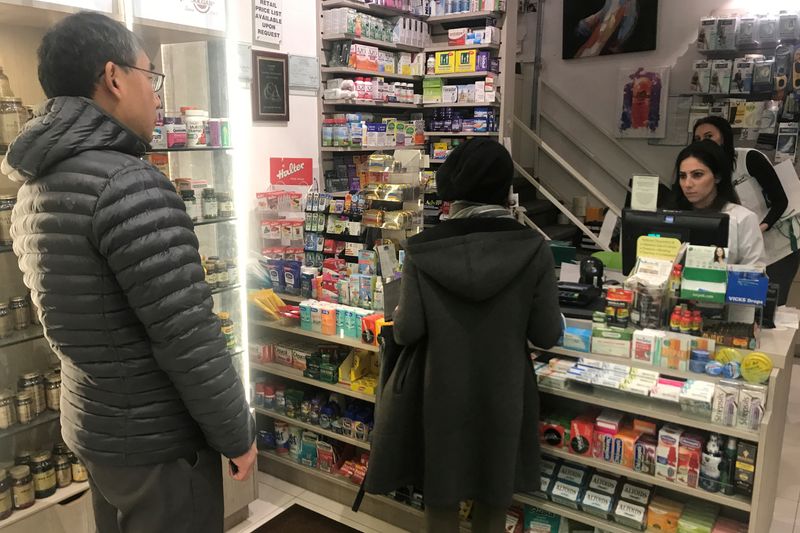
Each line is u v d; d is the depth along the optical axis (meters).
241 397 1.51
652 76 5.91
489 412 2.12
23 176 1.41
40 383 2.24
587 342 2.33
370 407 2.94
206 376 1.42
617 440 2.22
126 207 1.33
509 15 5.02
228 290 2.83
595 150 6.45
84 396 1.47
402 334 2.09
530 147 6.78
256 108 3.72
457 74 5.01
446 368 2.08
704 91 5.36
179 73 2.78
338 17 4.20
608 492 2.31
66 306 1.39
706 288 2.13
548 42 6.54
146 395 1.46
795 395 4.27
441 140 5.36
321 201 3.31
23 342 2.28
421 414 2.22
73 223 1.34
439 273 1.99
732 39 5.21
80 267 1.36
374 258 2.96
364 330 2.75
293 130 4.08
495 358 2.09
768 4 5.31
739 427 1.98
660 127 5.96
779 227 3.72
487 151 2.05
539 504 2.39
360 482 2.91
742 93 5.21
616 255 3.35
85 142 1.37
